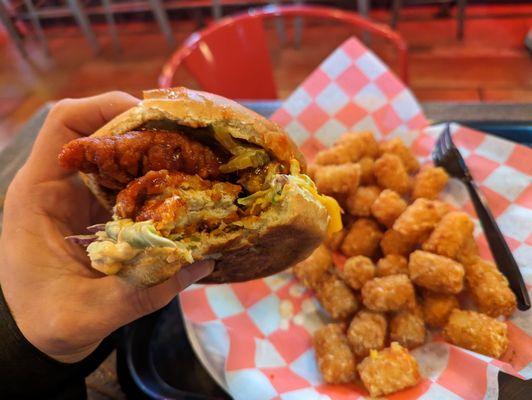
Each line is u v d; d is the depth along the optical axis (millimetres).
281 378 230
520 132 304
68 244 200
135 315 185
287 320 259
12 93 683
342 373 223
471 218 281
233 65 403
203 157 193
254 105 354
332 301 253
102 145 178
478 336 221
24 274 188
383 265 267
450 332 230
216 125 187
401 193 302
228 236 184
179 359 237
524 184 271
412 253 258
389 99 325
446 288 242
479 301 241
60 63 730
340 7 712
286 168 195
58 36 797
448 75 546
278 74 625
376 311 250
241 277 242
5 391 195
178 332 247
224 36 392
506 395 205
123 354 237
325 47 660
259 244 193
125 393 227
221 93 401
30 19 778
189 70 379
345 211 302
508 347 227
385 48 628
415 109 320
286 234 187
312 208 183
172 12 774
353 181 285
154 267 169
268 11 400
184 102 184
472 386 210
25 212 204
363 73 330
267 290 269
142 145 184
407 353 220
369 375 216
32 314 182
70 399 214
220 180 199
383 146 317
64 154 178
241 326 253
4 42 806
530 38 550
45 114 395
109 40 763
